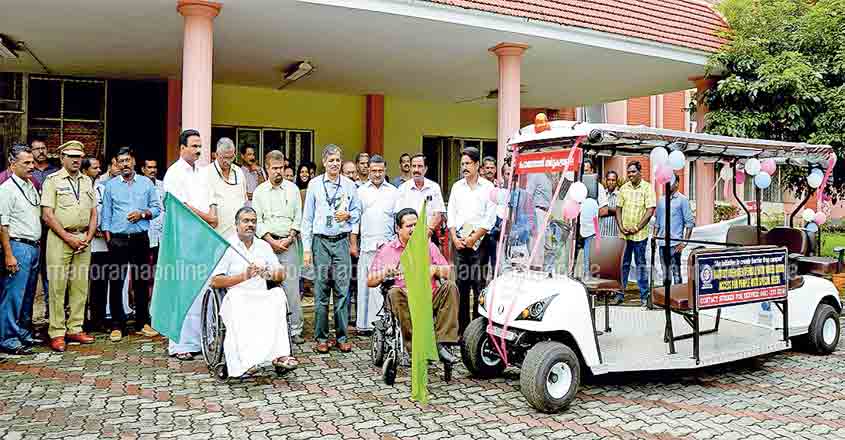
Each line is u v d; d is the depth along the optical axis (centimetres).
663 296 595
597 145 585
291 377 599
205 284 603
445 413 510
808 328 681
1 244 647
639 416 507
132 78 1193
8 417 489
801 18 1047
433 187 767
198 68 712
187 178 629
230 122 1266
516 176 580
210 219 639
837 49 1005
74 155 678
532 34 845
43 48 953
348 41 897
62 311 683
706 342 623
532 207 566
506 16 815
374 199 749
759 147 625
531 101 1406
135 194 728
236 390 560
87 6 740
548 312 516
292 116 1320
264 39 891
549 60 986
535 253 555
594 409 522
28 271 665
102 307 766
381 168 748
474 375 602
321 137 1350
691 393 566
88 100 1184
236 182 679
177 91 1203
